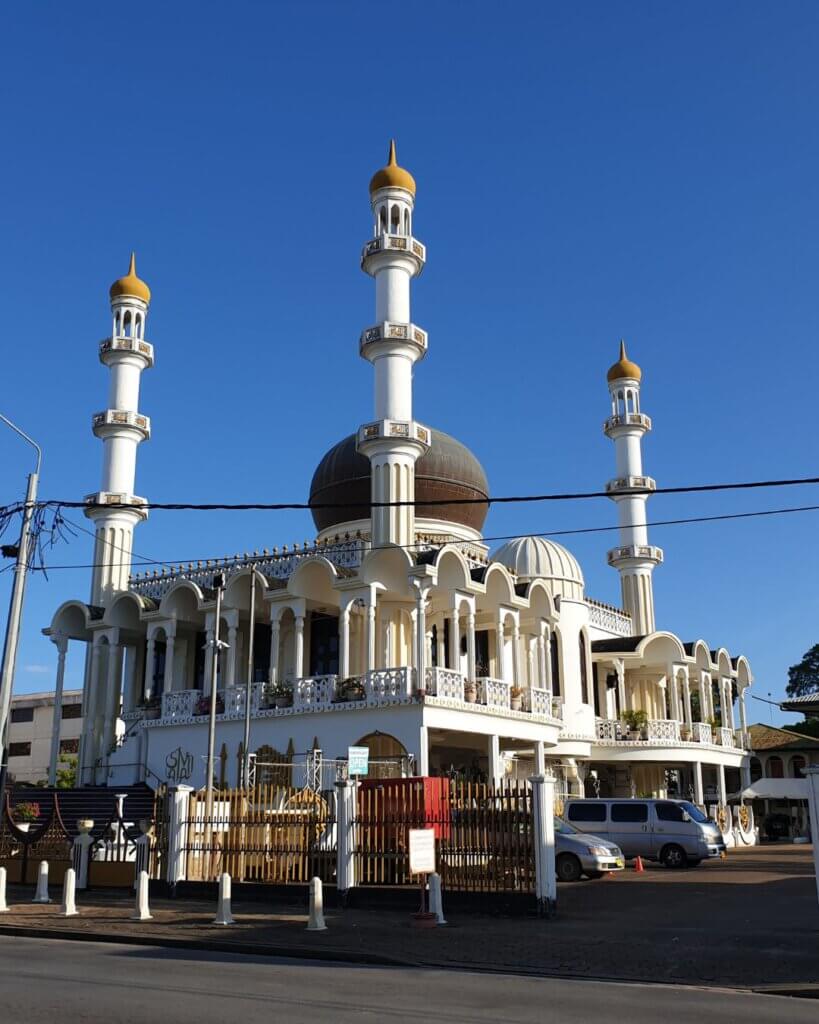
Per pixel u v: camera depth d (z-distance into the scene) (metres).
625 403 59.94
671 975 13.65
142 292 50.78
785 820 56.38
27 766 79.19
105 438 48.34
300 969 14.12
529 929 18.06
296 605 37.94
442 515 47.28
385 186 44.44
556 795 43.50
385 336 41.78
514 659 41.12
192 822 24.41
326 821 23.05
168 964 14.55
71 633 45.06
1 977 13.09
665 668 52.59
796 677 73.88
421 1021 10.12
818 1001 11.95
